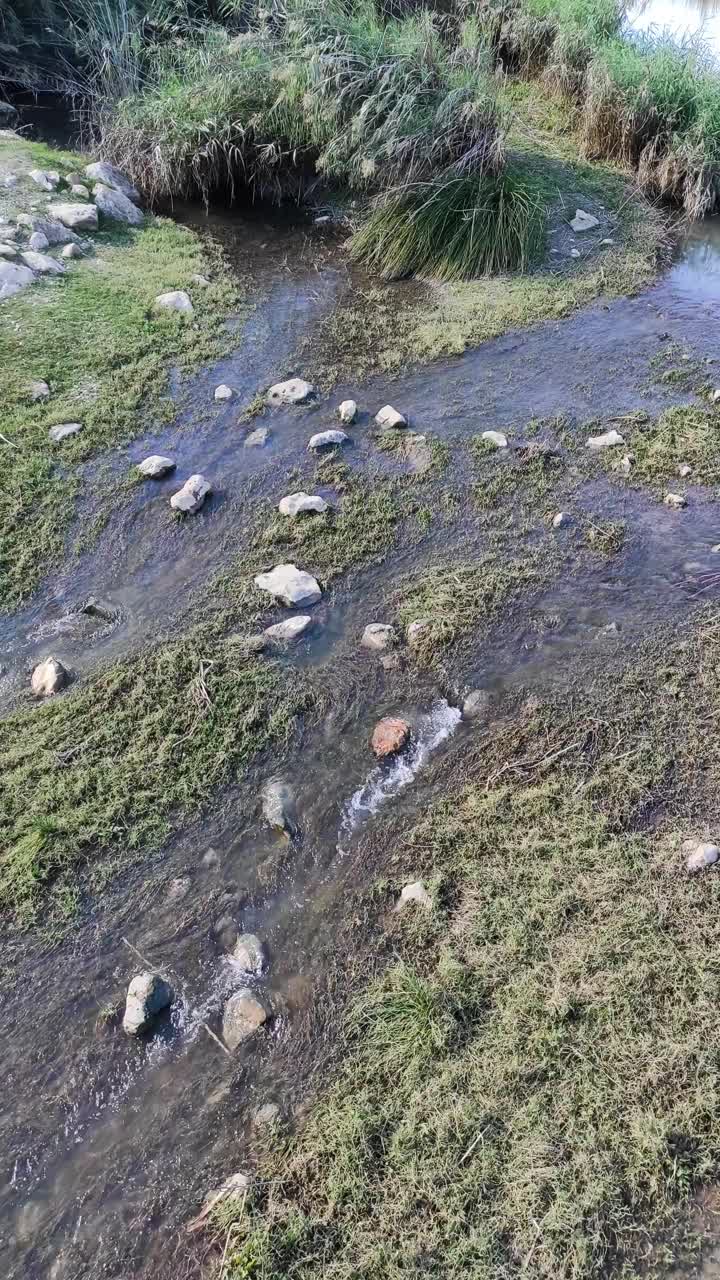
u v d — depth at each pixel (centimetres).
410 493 444
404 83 661
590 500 442
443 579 394
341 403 512
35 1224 221
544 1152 221
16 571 393
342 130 679
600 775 312
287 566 395
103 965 270
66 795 308
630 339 580
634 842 290
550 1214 211
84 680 349
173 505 426
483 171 655
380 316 600
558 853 288
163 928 279
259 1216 216
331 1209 215
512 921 269
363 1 777
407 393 525
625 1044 240
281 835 302
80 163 715
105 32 825
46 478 439
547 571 399
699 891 274
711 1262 208
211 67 744
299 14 712
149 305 575
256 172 736
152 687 346
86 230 644
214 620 375
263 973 267
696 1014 245
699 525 429
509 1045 241
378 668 357
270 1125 234
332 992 261
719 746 320
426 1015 247
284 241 696
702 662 355
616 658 359
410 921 274
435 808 307
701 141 734
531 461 465
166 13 848
